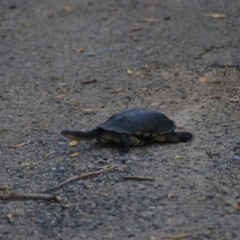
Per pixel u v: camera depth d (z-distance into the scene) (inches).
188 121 657.6
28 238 438.9
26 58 956.0
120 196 490.9
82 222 455.8
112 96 770.2
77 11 1162.6
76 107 742.5
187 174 523.2
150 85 792.9
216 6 1072.8
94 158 572.7
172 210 464.4
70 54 954.1
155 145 592.4
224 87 757.3
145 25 1036.5
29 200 495.8
